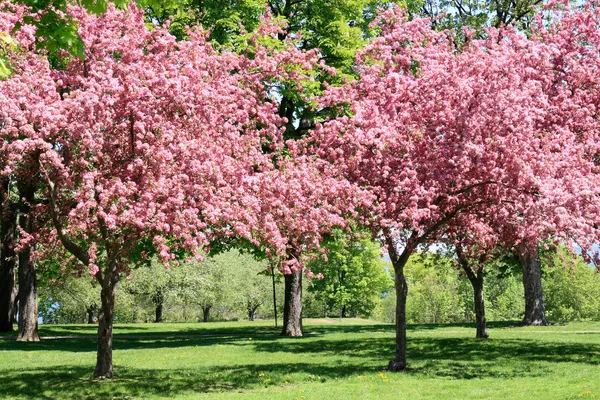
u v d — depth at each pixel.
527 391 12.47
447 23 33.41
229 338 30.73
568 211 13.54
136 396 12.80
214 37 24.25
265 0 25.25
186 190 12.78
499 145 14.09
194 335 34.75
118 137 12.84
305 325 46.31
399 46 16.55
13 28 11.74
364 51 16.72
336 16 26.86
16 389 13.41
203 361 19.67
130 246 13.57
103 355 15.30
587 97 18.08
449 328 34.06
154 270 60.59
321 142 15.69
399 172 15.07
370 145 14.90
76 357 20.67
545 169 14.03
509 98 14.44
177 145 12.67
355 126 15.20
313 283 64.75
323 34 26.56
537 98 15.74
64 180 12.86
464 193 15.71
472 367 16.72
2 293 33.84
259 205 13.46
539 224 13.57
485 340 24.03
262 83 16.56
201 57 14.28
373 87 15.80
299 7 27.50
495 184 15.09
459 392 12.51
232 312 79.88
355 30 26.20
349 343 24.89
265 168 14.17
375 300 75.62
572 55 18.70
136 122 11.91
